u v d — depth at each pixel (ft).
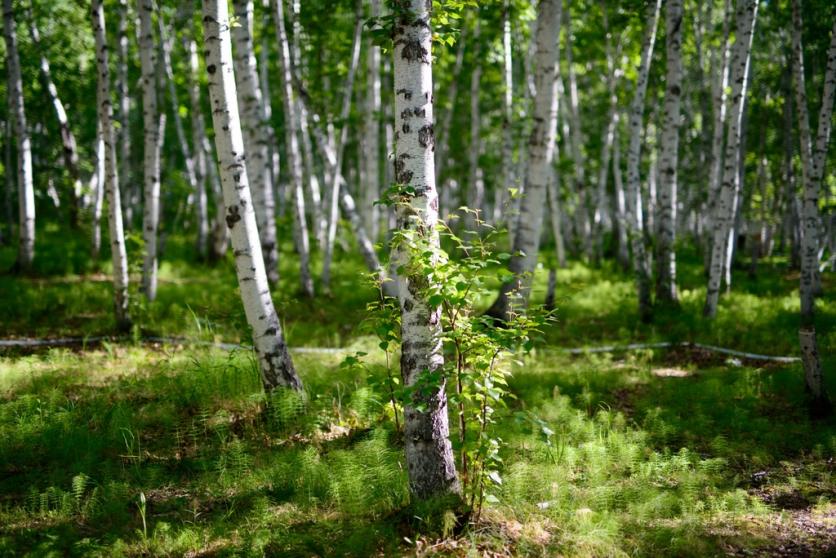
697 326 35.83
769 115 64.44
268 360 20.71
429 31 13.41
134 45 70.18
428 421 13.25
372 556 12.53
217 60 19.21
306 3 44.55
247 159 43.19
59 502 14.69
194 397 21.56
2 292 37.65
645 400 23.68
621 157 81.61
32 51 52.85
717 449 18.95
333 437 19.42
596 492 15.49
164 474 16.60
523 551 12.80
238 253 20.29
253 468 16.87
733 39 61.98
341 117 46.68
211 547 13.15
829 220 62.95
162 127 56.59
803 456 18.80
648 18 41.14
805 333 22.11
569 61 61.21
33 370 23.89
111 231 30.89
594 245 68.85
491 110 79.66
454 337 12.80
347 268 54.29
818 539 13.85
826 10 47.21
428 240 12.87
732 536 14.05
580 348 33.73
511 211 14.17
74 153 59.52
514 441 18.84
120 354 28.14
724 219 37.27
